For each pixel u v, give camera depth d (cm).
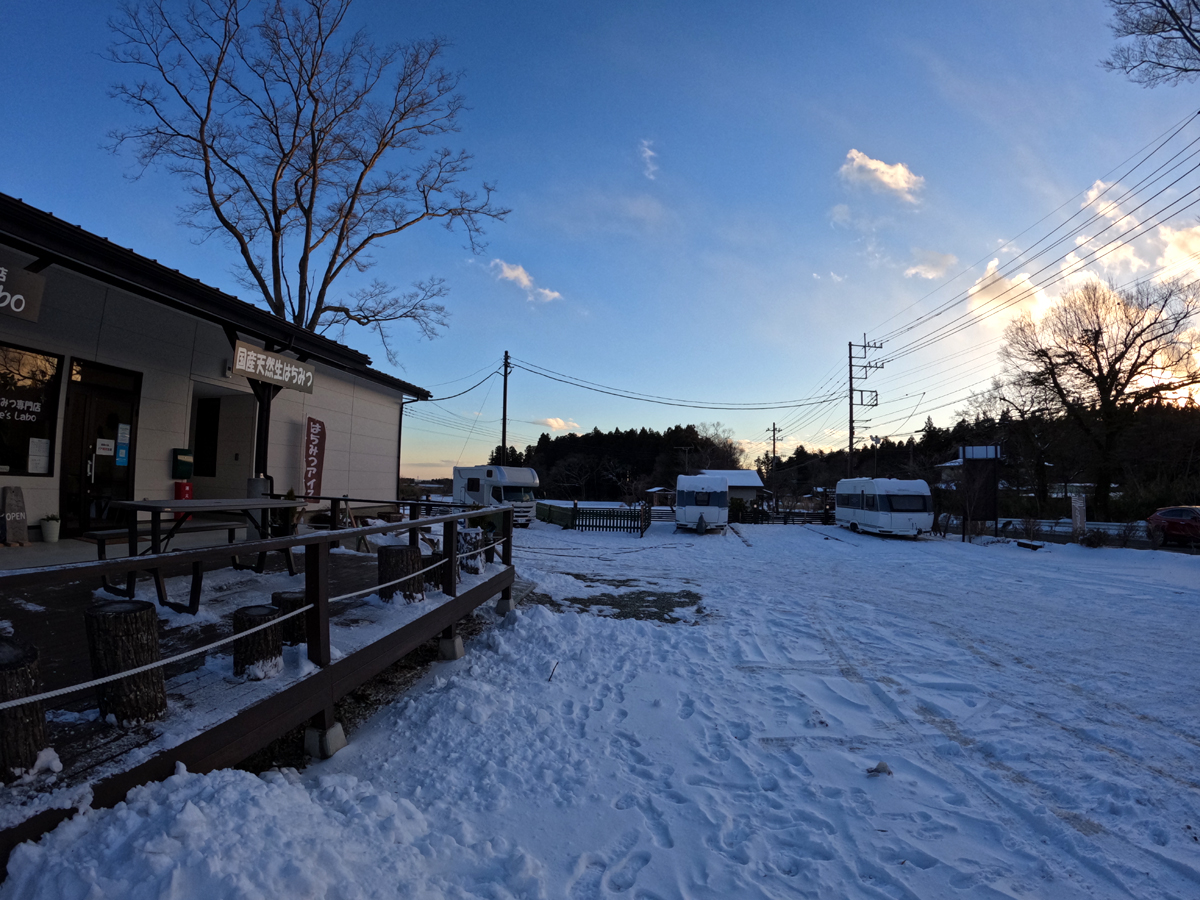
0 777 223
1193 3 1745
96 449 867
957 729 497
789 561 1711
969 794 389
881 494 2519
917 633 833
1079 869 311
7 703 217
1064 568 1553
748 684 605
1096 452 3153
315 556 373
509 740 438
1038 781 408
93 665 280
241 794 266
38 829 213
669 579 1307
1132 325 2980
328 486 1323
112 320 884
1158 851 327
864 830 343
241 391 1107
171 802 246
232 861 221
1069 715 530
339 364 1116
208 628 443
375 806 316
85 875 201
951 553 1941
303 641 398
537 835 326
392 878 257
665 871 300
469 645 673
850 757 442
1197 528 2052
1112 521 3111
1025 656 719
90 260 641
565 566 1473
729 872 300
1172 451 3334
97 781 234
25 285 611
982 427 4172
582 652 673
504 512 823
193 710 301
